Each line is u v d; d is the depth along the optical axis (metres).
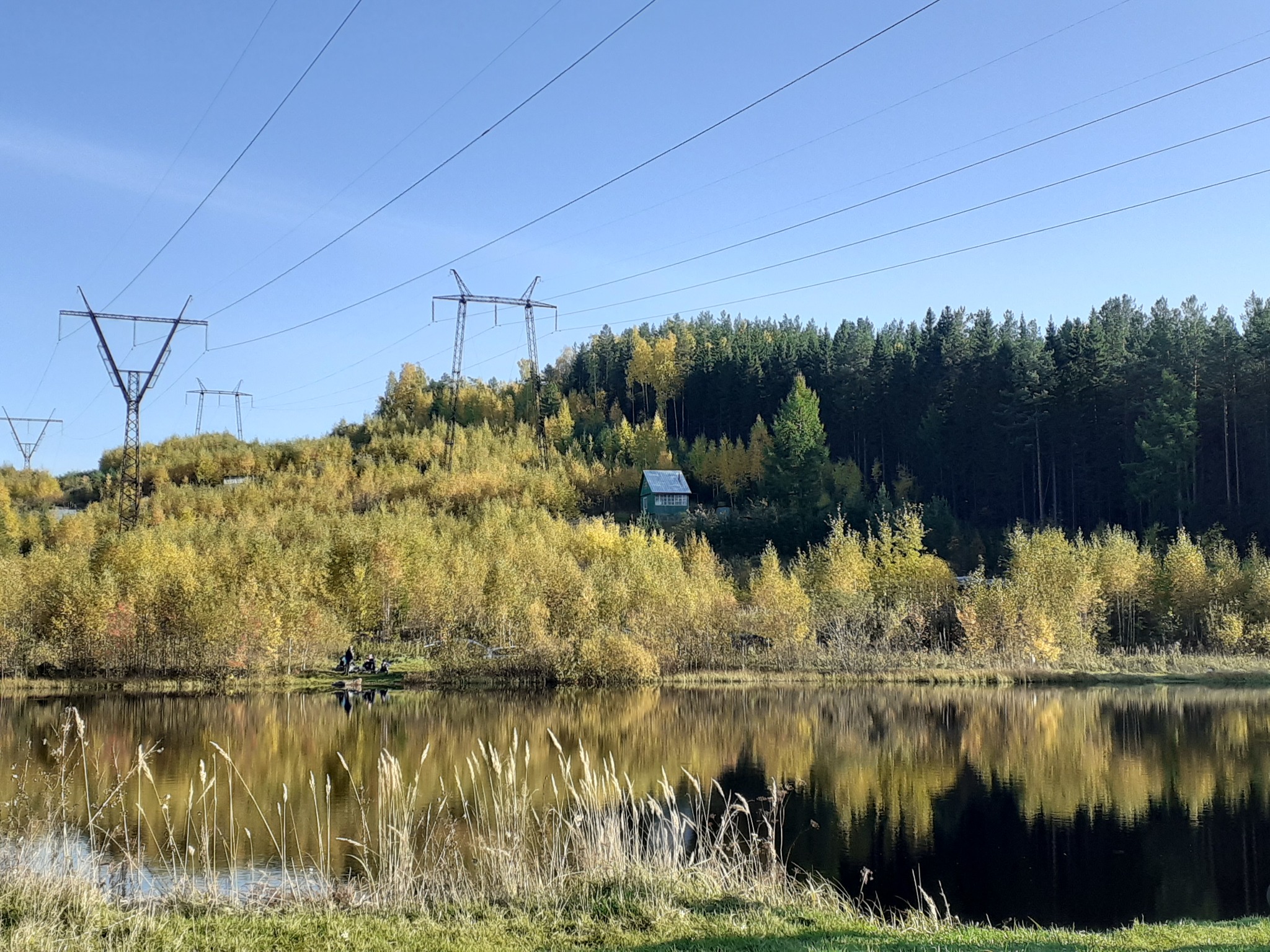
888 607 85.19
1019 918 23.17
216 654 66.06
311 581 80.19
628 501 143.00
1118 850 29.02
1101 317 144.62
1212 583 82.62
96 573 75.38
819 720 53.06
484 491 133.50
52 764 36.91
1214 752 43.84
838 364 156.25
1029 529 106.56
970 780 38.22
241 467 161.50
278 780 34.59
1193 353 110.00
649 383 189.50
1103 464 111.50
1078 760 42.28
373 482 137.88
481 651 72.00
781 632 77.94
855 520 116.38
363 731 46.62
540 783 34.56
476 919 14.86
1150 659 75.94
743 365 168.50
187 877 18.45
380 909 15.48
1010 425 117.19
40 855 18.03
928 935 14.27
